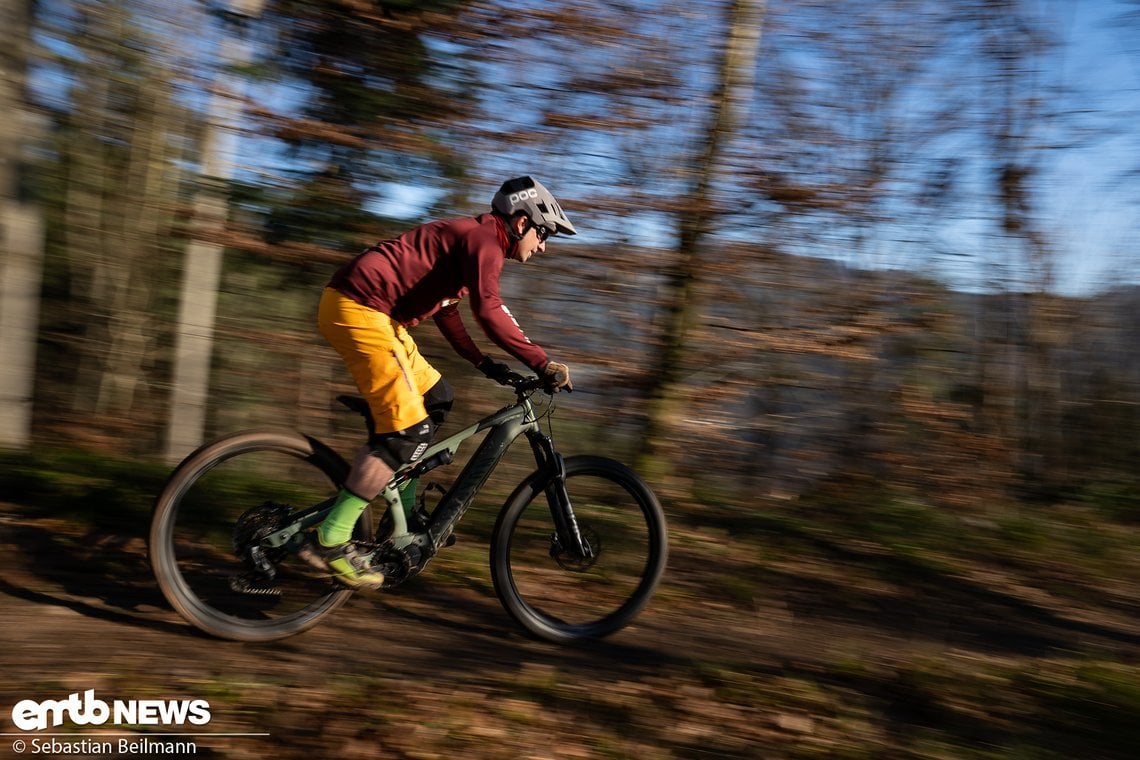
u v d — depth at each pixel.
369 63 5.64
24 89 5.59
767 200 5.93
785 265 6.16
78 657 2.99
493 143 5.72
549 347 6.05
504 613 3.87
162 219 7.40
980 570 5.48
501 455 3.54
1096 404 7.93
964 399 7.68
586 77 5.67
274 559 3.28
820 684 3.33
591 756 2.61
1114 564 5.88
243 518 3.30
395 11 5.44
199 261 6.20
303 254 5.66
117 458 5.60
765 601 4.42
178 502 3.22
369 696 2.83
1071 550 6.11
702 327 6.09
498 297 3.21
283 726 2.61
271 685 2.86
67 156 7.82
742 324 6.10
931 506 6.66
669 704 3.01
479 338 6.05
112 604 3.48
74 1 5.70
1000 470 7.24
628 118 5.68
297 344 6.25
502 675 3.16
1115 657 4.12
